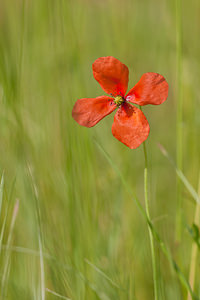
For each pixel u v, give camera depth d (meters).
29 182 0.63
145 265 0.66
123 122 0.54
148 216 0.55
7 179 0.65
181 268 0.65
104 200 0.69
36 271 0.62
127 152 0.74
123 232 0.69
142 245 0.67
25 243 0.65
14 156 0.68
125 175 0.72
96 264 0.64
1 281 0.60
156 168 0.77
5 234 0.63
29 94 0.75
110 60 0.54
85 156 0.68
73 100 0.71
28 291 0.62
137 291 0.68
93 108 0.54
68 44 0.75
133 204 0.72
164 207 0.70
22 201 0.66
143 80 0.54
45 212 0.65
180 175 0.63
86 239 0.65
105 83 0.55
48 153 0.71
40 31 0.82
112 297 0.62
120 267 0.65
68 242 0.66
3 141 0.69
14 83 0.70
